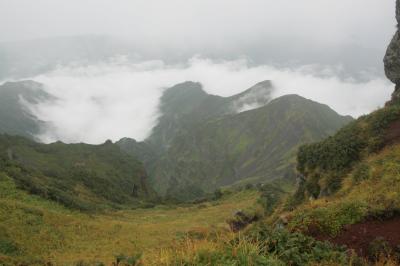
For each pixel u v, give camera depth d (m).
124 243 42.06
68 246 38.91
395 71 35.84
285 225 15.39
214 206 92.25
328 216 14.14
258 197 85.38
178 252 8.38
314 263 9.06
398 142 25.03
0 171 61.62
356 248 12.39
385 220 13.61
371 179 20.67
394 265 10.16
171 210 95.62
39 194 59.47
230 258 7.88
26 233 38.59
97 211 68.50
